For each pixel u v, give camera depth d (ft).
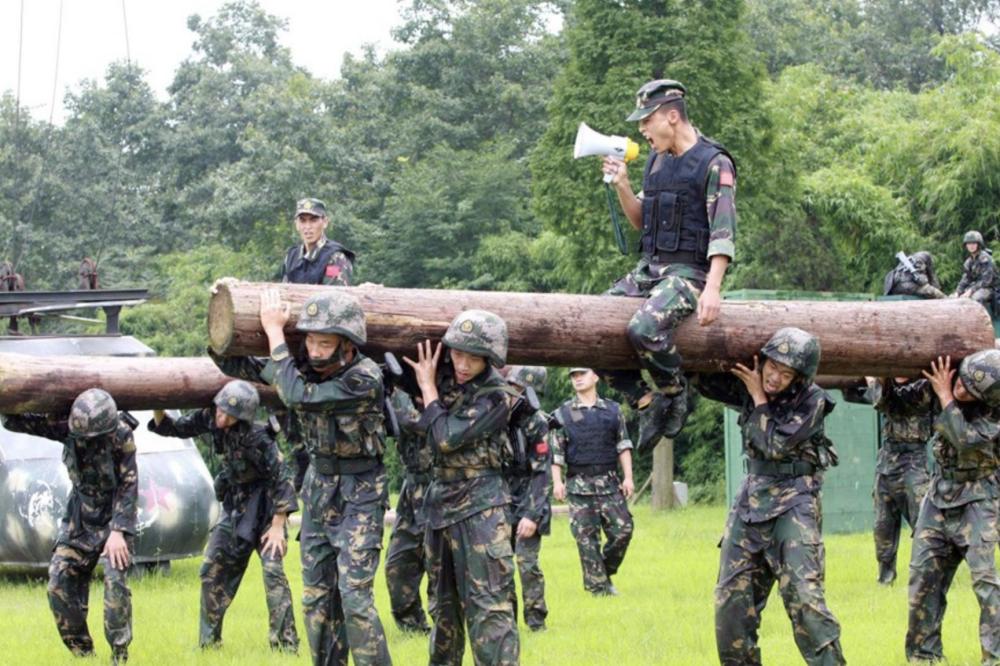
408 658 31.96
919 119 89.61
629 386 26.55
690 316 25.84
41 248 121.19
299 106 111.86
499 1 119.96
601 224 67.87
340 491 26.58
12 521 48.44
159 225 128.47
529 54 119.65
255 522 34.24
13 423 32.01
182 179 132.57
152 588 47.34
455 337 24.39
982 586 29.32
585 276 71.56
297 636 34.35
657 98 25.09
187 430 34.27
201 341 104.47
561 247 87.81
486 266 101.60
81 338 50.85
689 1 67.46
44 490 48.29
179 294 109.09
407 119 119.34
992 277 55.98
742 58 68.39
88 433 30.27
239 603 43.06
